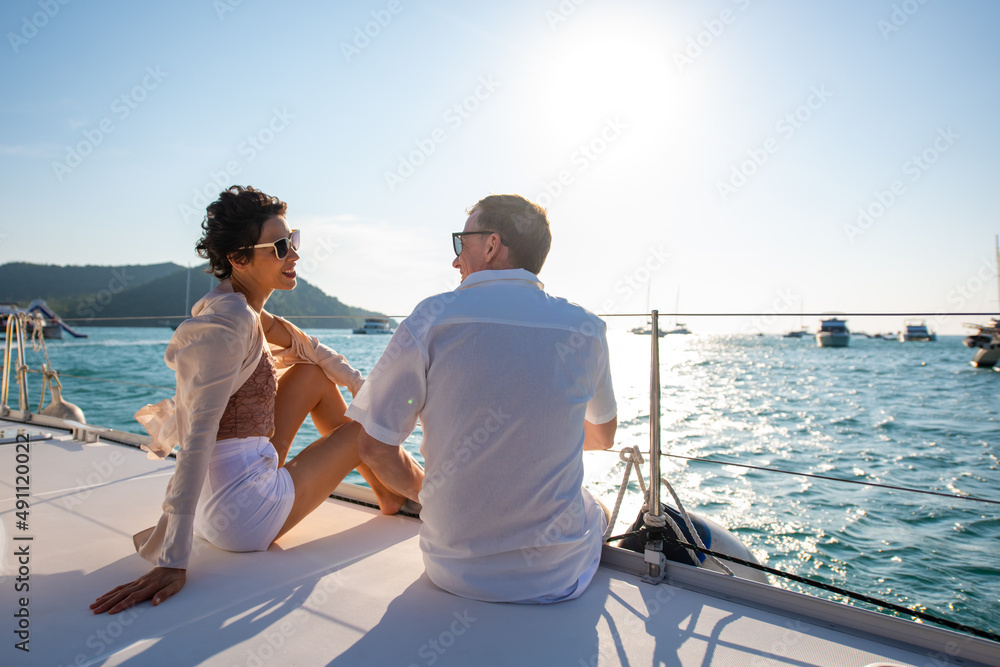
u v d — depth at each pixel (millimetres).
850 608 1301
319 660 1113
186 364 1432
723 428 9273
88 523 1888
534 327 1253
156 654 1121
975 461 7531
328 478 1759
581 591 1432
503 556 1339
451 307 1263
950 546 4238
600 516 1585
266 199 1623
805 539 4371
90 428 3145
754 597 1420
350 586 1441
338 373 1940
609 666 1120
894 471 6980
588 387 1342
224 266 1623
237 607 1323
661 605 1393
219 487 1586
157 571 1388
